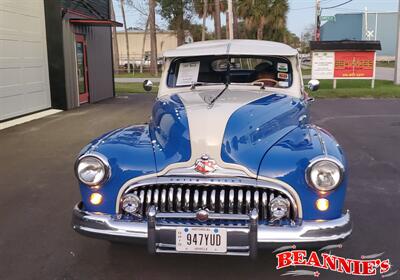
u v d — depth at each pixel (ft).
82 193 11.66
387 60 224.53
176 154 11.33
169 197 10.92
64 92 46.37
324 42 66.95
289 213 10.94
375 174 21.63
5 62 38.24
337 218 11.08
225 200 10.91
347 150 26.84
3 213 16.85
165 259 13.12
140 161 11.32
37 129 34.76
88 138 31.12
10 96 39.24
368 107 47.60
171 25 171.32
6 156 25.86
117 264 12.88
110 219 11.11
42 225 15.70
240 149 11.29
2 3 37.45
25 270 12.57
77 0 49.80
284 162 11.03
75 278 12.13
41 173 22.25
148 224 10.62
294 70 16.39
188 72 16.79
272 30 147.95
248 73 16.74
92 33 55.11
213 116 12.12
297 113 14.01
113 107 49.37
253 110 12.87
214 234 10.53
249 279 12.05
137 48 200.13
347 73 66.64
